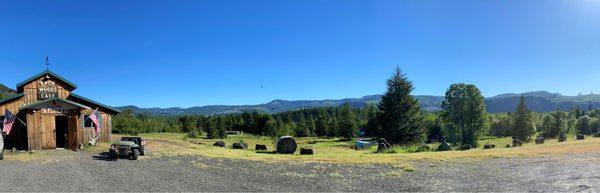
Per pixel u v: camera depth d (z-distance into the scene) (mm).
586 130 102438
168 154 26047
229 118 121062
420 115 59156
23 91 29375
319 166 20734
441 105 84188
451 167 19922
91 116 29953
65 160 22062
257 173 18266
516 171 18141
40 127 27406
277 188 14758
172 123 98438
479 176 17016
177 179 16500
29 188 14367
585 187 14031
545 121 93125
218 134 75188
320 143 70062
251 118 117688
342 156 26422
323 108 146750
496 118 114188
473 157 24094
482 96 79750
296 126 107000
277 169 19609
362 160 23203
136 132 72688
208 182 15859
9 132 28297
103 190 14172
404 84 58781
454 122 81750
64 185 14992
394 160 23125
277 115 146375
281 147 33375
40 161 21609
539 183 15070
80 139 29766
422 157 24641
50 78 30141
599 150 26656
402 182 15898
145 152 25438
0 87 54438
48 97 29969
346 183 15742
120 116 76188
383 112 59250
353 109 140250
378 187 14938
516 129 83812
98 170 18734
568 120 102000
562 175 16641
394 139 57281
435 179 16484
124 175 17391
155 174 17734
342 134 91438
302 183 15758
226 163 21984
